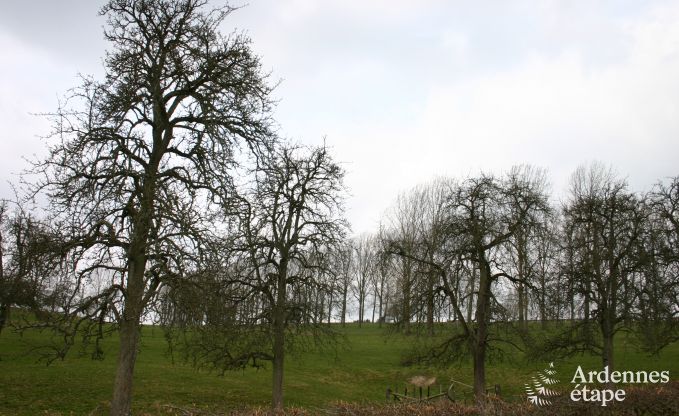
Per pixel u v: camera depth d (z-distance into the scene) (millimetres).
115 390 14859
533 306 23938
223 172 16188
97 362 32312
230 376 32438
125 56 15625
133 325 15250
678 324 24531
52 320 14680
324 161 23922
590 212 24469
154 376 30359
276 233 23359
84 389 25969
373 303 73875
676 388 11258
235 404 25688
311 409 10414
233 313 21125
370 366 37719
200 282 15297
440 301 24344
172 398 25969
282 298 23203
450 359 24844
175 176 16250
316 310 23328
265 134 16812
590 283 23797
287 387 30406
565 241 26578
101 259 15078
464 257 23906
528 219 23375
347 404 10156
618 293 23562
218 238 15859
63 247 13977
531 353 24250
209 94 16359
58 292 14602
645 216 23844
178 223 14547
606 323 23594
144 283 14664
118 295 15266
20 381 26578
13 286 14484
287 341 24375
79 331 15148
